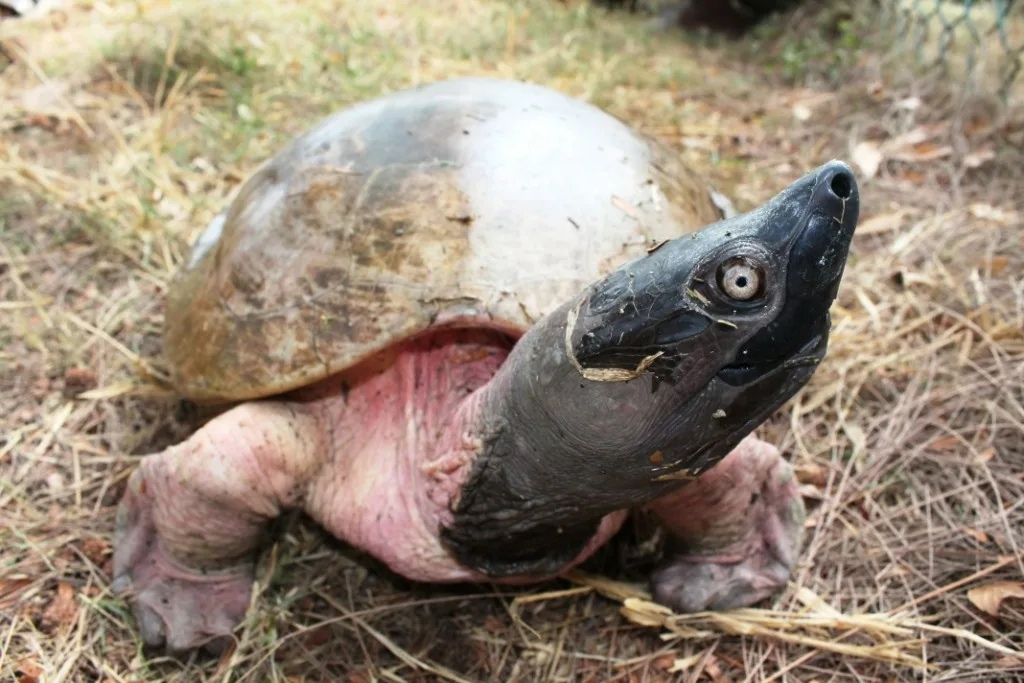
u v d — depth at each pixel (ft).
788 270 1.41
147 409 2.74
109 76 4.40
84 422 2.70
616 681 2.14
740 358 1.47
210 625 2.17
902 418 2.67
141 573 2.23
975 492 2.44
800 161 4.05
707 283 1.44
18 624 2.18
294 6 5.20
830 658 2.15
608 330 1.51
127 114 4.13
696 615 2.20
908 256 3.28
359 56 4.72
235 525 2.10
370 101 2.38
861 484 2.49
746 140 4.28
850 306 3.14
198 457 2.02
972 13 4.86
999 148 3.85
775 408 1.55
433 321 1.95
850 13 5.36
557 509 1.83
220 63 4.48
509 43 4.96
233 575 2.23
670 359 1.49
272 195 2.23
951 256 3.25
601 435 1.59
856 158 3.91
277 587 2.30
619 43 5.36
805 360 1.49
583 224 2.02
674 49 5.44
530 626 2.22
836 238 1.41
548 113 2.24
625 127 2.39
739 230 1.43
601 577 2.31
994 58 4.37
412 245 2.00
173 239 3.39
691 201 2.28
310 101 4.32
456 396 2.06
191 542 2.12
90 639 2.17
